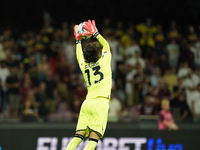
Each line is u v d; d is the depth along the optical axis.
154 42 60.06
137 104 48.75
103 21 69.94
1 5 68.75
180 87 46.75
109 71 21.17
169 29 64.19
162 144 36.69
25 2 69.62
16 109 45.19
